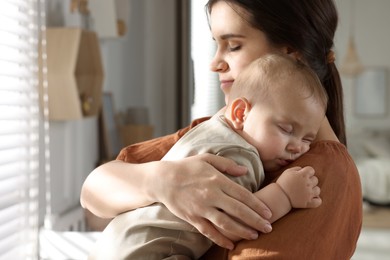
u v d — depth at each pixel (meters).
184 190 0.83
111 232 0.95
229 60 1.01
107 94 3.00
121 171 0.95
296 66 0.92
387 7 5.86
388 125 6.03
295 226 0.80
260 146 0.90
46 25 2.09
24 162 1.87
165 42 3.86
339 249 0.85
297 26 0.98
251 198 0.80
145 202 0.91
